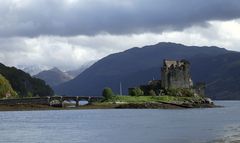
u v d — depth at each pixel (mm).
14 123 144500
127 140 86062
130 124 132375
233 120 145750
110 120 153750
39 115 199625
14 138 93188
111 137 92562
